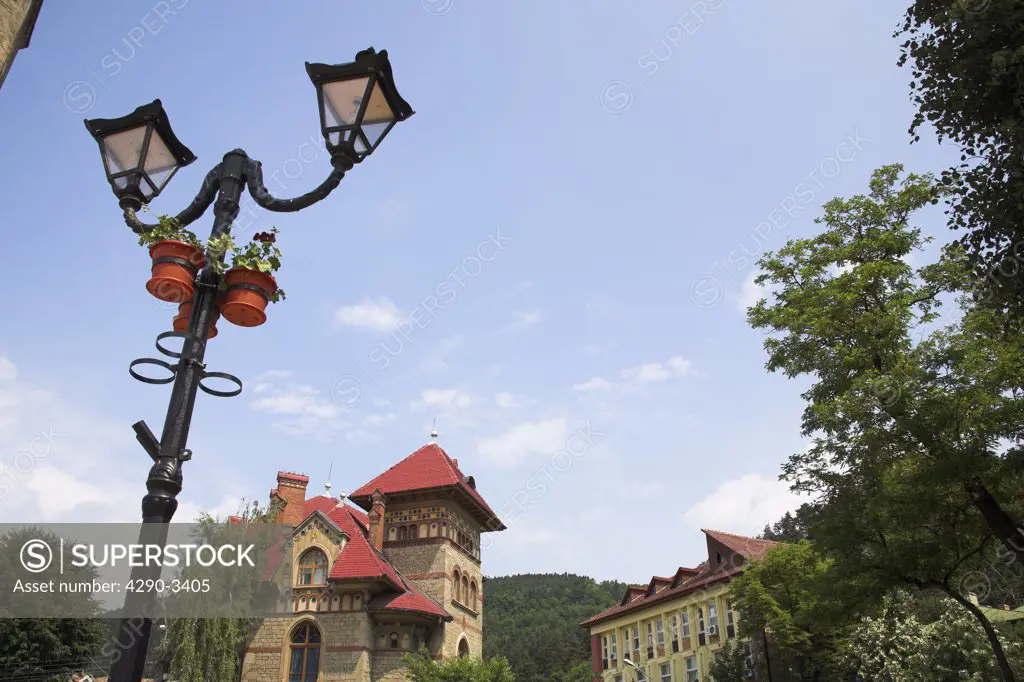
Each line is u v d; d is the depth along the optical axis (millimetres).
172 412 6055
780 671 38969
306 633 37094
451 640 40594
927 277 23812
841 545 21562
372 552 39188
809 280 25891
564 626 129750
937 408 19078
